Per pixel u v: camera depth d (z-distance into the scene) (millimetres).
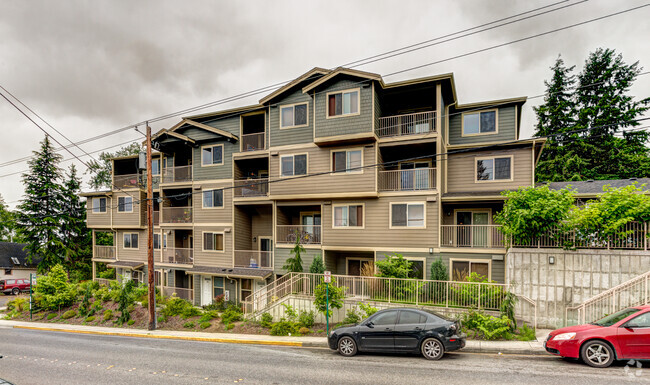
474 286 12109
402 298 13188
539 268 12031
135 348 12055
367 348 9617
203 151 21906
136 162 27875
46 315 20453
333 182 17250
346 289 14203
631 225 11148
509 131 16953
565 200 12055
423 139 15984
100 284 25516
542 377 7312
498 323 10617
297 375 8156
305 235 18281
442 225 16031
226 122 21375
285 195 18203
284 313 14773
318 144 17500
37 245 31344
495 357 9078
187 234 24438
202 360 9977
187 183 22094
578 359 8586
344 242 17203
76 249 33312
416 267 16188
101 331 16016
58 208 32750
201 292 21625
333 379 7738
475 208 17172
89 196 28312
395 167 18312
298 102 18500
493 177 17000
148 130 16172
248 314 15984
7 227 45844
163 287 22562
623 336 7598
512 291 12234
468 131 17844
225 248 20641
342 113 16938
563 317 11555
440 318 9219
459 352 9656
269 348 11445
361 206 17078
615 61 28312
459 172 17688
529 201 12219
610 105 27516
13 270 36562
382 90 17031
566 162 26797
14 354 11547
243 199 20109
